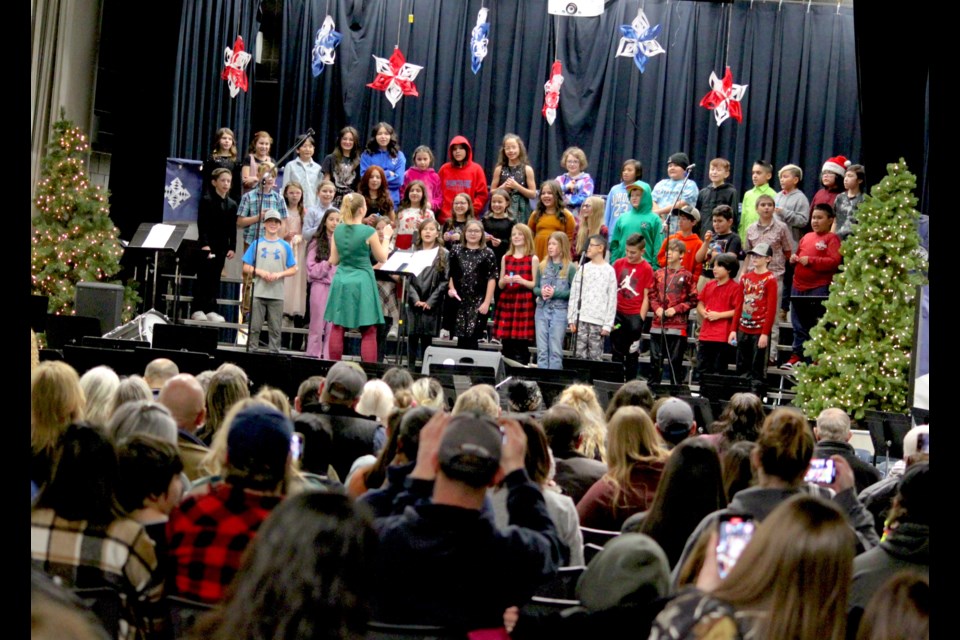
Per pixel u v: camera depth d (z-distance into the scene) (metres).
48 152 15.33
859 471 6.61
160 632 3.60
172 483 4.00
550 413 5.92
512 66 18.50
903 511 3.89
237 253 16.45
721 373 13.49
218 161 15.68
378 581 3.25
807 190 18.27
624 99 18.41
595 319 13.41
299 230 15.58
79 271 14.95
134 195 17.48
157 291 16.34
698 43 18.30
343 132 15.80
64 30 16.23
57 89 16.20
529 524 3.57
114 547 3.54
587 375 11.41
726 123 18.22
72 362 10.36
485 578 3.27
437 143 18.58
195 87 17.81
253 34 18.23
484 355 12.27
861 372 12.12
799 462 4.33
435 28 18.48
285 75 18.50
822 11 18.17
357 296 12.61
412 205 14.57
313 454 5.39
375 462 4.82
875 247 12.41
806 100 18.27
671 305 13.54
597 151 18.34
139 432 4.39
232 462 3.68
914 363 11.79
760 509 4.30
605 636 3.40
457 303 13.89
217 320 15.13
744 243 15.72
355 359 14.21
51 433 4.78
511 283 13.73
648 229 14.79
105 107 17.20
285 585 2.29
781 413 4.41
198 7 17.75
